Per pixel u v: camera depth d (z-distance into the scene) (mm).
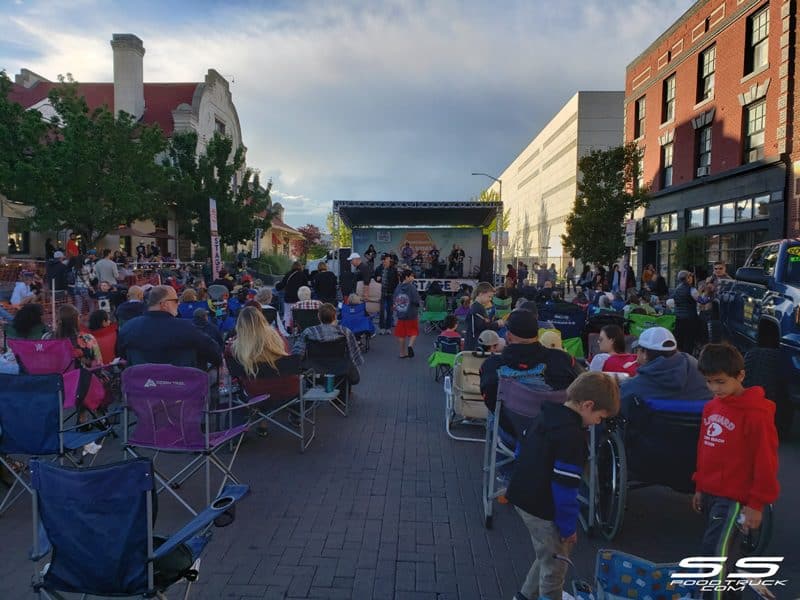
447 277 24359
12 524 4652
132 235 28891
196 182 29703
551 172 63844
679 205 22750
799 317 6746
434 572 3963
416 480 5586
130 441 4816
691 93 21875
